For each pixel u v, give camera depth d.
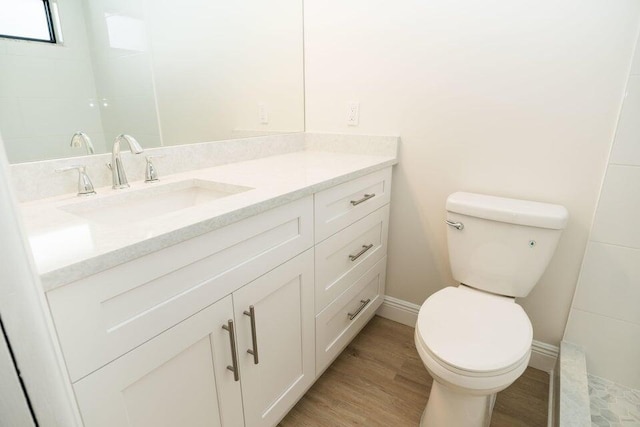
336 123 1.90
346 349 1.77
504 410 1.42
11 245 0.29
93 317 0.66
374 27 1.67
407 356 1.72
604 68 1.26
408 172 1.77
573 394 1.28
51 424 0.35
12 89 0.95
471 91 1.52
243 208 0.92
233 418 1.04
